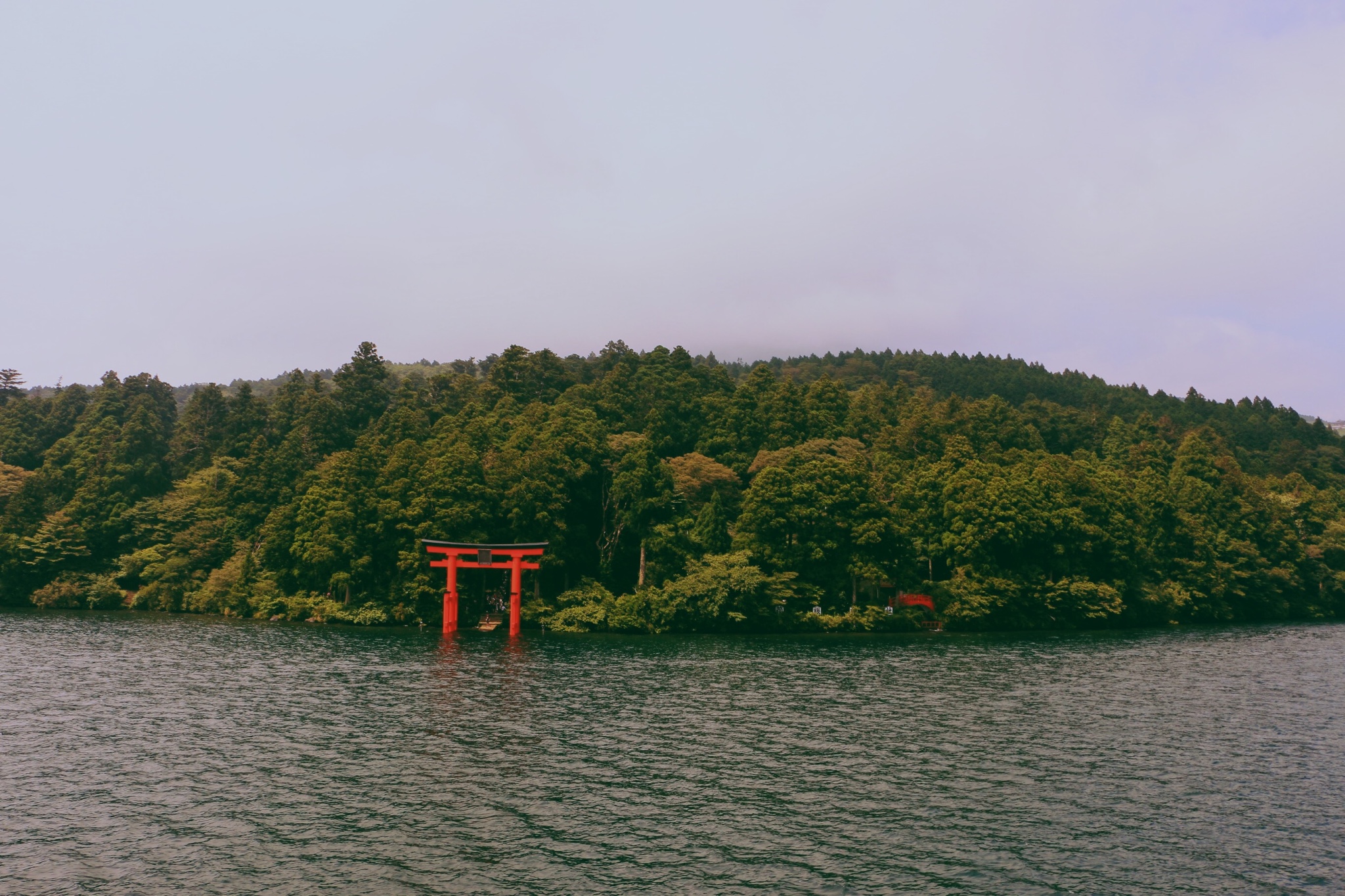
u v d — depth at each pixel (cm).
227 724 4034
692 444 13500
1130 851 2591
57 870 2386
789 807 2939
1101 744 3806
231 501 10844
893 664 6109
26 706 4391
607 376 15212
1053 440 16462
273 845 2573
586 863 2456
